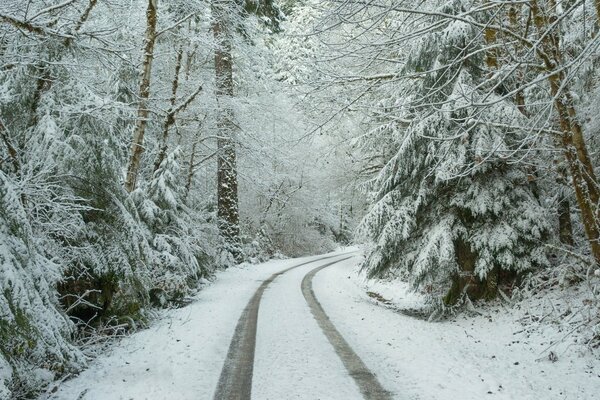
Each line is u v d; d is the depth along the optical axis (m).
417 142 11.53
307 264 29.06
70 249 8.62
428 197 12.15
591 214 8.32
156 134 18.80
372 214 12.71
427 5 9.55
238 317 10.84
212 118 20.28
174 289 12.85
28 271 5.94
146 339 8.89
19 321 5.21
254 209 34.94
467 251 11.66
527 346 8.47
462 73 10.18
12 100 7.67
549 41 7.29
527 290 11.01
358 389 5.82
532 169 11.38
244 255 26.48
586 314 8.71
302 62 11.29
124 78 13.10
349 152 20.06
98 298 9.47
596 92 10.89
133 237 9.70
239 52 20.59
